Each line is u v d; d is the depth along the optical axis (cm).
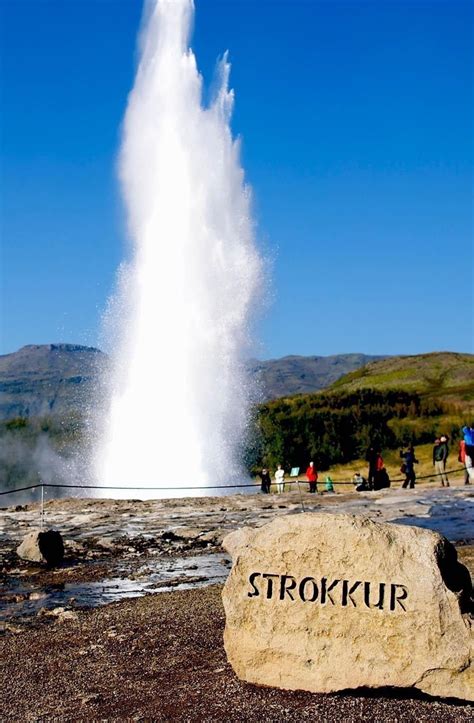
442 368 13650
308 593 939
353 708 873
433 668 890
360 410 8088
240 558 967
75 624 1315
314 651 927
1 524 2816
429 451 7131
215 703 899
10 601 1591
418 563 916
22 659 1125
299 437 7038
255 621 952
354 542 934
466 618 895
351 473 6538
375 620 913
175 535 2425
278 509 2977
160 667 1037
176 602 1420
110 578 1798
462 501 2864
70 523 2803
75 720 884
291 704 888
